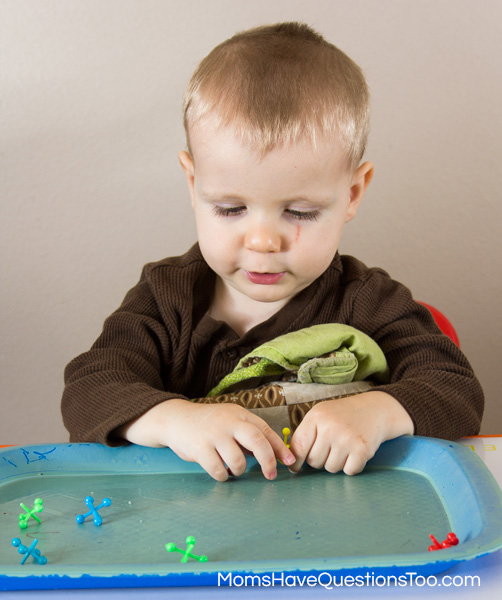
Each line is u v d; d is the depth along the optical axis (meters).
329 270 1.03
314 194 0.84
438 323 1.21
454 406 0.83
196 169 0.88
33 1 1.52
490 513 0.55
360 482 0.69
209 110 0.85
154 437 0.75
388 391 0.80
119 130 1.57
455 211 1.61
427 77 1.56
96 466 0.75
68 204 1.60
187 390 1.02
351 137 0.89
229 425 0.71
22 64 1.54
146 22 1.53
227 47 0.93
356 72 0.96
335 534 0.57
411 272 1.63
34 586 0.48
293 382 0.86
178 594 0.47
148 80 1.55
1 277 1.62
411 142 1.58
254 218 0.85
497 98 1.57
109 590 0.48
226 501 0.65
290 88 0.85
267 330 1.00
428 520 0.60
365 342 0.90
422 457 0.73
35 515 0.62
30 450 0.75
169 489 0.69
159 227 1.61
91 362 0.93
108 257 1.62
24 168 1.58
